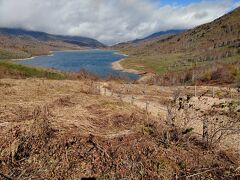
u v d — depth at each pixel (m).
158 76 46.97
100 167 4.92
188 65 76.88
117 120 7.32
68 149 5.27
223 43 138.88
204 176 4.94
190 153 5.88
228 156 6.17
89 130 6.16
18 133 5.51
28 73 34.66
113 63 101.25
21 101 8.75
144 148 5.61
